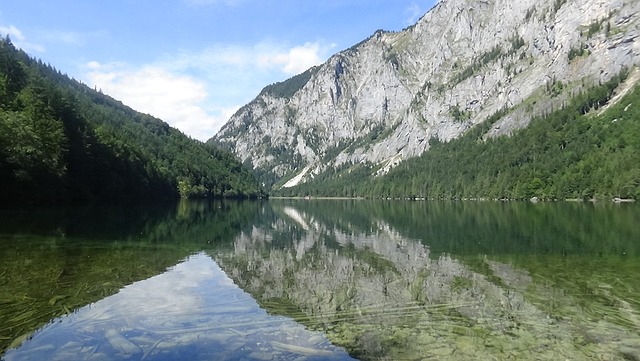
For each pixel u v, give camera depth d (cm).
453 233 4069
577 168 14050
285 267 2409
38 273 2016
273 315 1431
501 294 1669
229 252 2958
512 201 14575
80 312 1434
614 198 11612
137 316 1404
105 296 1653
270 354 1093
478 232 4081
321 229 4841
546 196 14138
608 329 1248
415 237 3806
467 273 2114
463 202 14750
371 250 3072
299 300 1636
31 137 6209
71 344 1145
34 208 6188
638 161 11650
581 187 13088
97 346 1134
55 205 7019
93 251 2705
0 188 5800
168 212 7194
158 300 1608
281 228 4966
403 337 1210
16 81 9394
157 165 13825
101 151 9000
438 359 1056
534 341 1164
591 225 4509
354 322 1355
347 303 1589
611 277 1942
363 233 4312
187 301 1606
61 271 2077
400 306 1534
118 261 2400
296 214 8056
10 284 1795
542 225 4653
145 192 11150
